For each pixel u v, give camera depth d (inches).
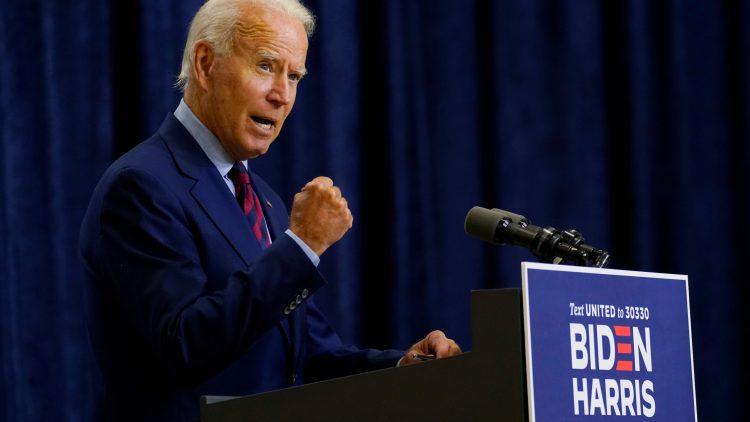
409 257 535.2
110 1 527.5
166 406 283.3
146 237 278.8
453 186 543.8
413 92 546.6
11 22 523.2
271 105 313.0
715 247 541.3
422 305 536.1
